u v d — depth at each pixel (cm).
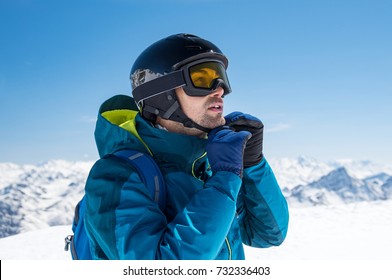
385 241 902
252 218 203
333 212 1373
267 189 194
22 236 1226
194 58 171
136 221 144
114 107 197
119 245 142
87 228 154
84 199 178
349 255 787
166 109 175
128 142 169
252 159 188
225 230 147
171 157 172
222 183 154
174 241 142
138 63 181
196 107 172
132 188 148
